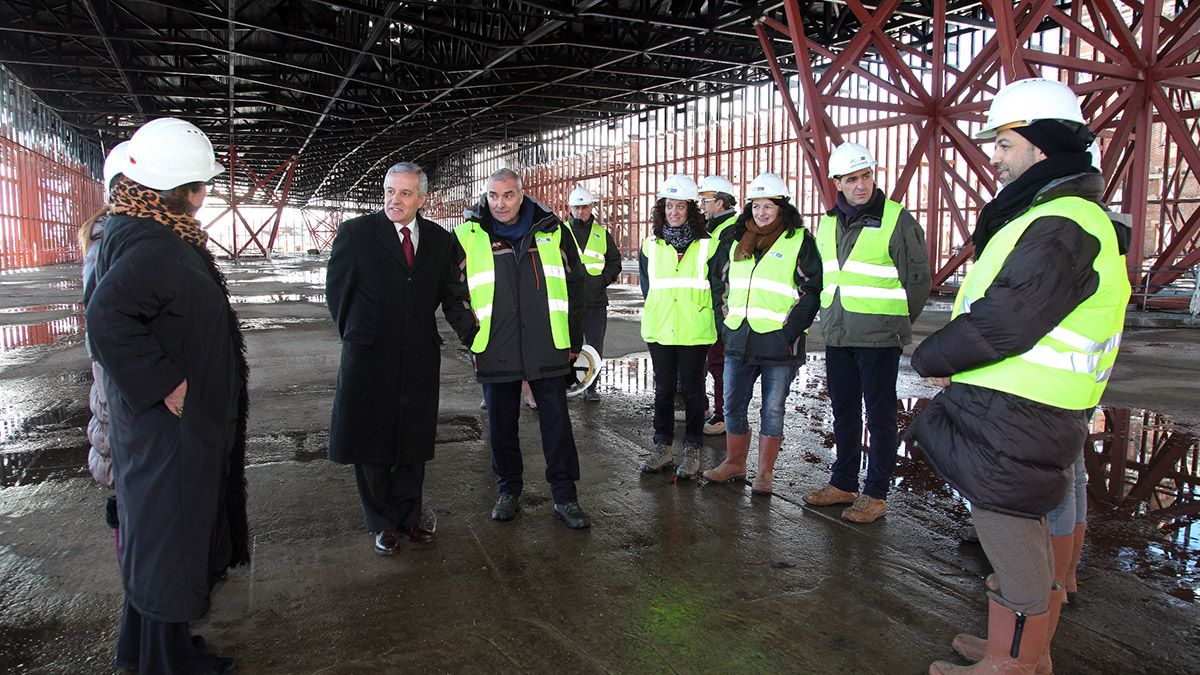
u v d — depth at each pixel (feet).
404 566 11.23
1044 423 7.29
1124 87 47.75
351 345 11.29
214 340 7.95
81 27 80.02
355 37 82.94
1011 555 7.56
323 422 20.20
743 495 14.48
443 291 12.35
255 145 161.07
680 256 15.08
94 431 8.17
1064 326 7.21
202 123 133.49
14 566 11.14
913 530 12.64
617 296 68.95
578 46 77.97
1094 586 10.47
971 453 7.56
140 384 7.30
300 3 80.18
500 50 82.79
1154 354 33.88
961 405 7.71
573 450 13.04
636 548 11.88
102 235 7.89
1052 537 9.04
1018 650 7.66
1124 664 8.52
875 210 12.69
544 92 111.34
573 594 10.29
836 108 100.22
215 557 8.48
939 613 9.75
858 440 13.66
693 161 122.72
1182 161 76.38
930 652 8.82
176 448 7.65
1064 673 8.34
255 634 9.24
